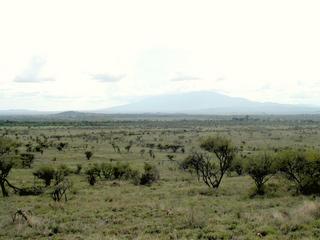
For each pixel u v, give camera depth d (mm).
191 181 50281
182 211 26859
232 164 44781
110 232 21750
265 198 34062
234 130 182000
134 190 42094
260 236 19734
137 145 116875
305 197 33406
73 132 171500
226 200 33156
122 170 55781
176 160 77875
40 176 44812
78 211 28562
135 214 26609
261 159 36969
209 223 23125
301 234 19969
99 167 55875
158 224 23203
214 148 42844
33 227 22859
